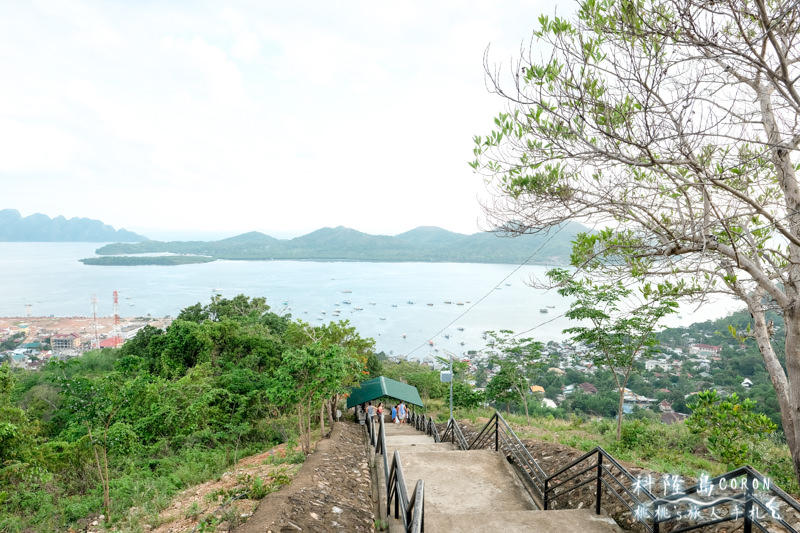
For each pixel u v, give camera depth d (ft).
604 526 16.94
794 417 14.93
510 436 27.84
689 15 11.55
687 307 17.57
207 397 52.47
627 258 15.85
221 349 90.79
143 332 110.83
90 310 610.65
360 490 25.67
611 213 15.66
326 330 67.77
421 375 119.96
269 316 136.05
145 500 26.37
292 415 62.85
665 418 90.12
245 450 44.75
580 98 12.96
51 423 62.64
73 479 37.52
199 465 36.45
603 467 17.78
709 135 11.84
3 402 42.47
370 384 67.46
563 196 15.40
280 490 21.83
